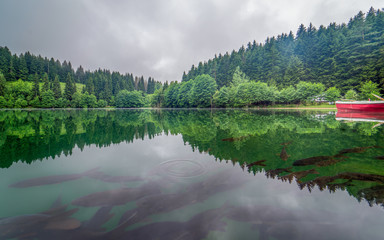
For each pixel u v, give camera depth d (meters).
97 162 4.02
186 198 2.42
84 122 13.59
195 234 1.73
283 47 76.19
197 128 10.18
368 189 2.71
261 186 2.81
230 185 2.84
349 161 4.02
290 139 6.60
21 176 3.16
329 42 59.31
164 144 5.98
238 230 1.79
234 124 11.77
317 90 47.06
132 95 94.56
